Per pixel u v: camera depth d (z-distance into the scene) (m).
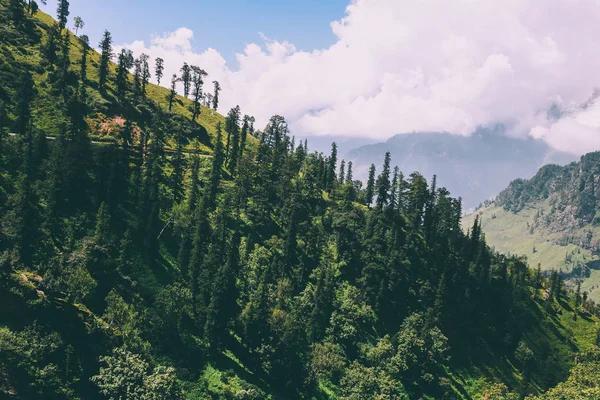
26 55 178.38
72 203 120.75
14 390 67.88
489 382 143.00
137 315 96.69
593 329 183.12
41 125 147.25
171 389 80.31
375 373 117.31
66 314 81.81
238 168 168.50
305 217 170.88
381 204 190.50
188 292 109.75
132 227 123.88
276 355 105.44
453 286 167.38
